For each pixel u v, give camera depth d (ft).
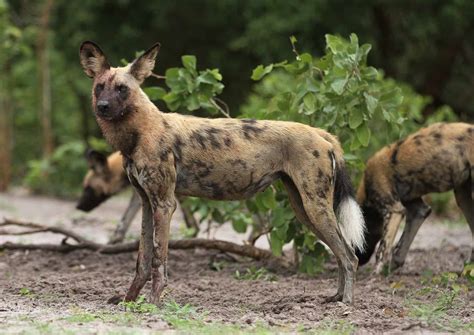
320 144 31.30
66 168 91.20
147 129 30.35
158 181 30.30
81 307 30.66
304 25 88.38
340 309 30.01
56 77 102.63
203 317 28.53
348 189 31.76
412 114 62.03
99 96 30.27
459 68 104.42
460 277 38.11
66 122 104.63
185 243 40.73
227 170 31.01
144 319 28.12
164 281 30.45
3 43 84.69
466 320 28.68
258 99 64.59
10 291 34.60
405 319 28.66
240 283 36.99
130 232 55.52
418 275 39.78
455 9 90.94
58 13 100.89
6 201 79.71
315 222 31.07
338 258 31.37
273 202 37.11
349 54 36.88
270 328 27.02
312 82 37.93
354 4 90.68
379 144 45.52
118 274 39.50
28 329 26.22
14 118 102.06
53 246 43.65
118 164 50.19
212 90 39.24
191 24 101.96
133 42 101.81
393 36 98.32
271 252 41.42
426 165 39.91
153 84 104.94
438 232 58.08
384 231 40.29
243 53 102.63
